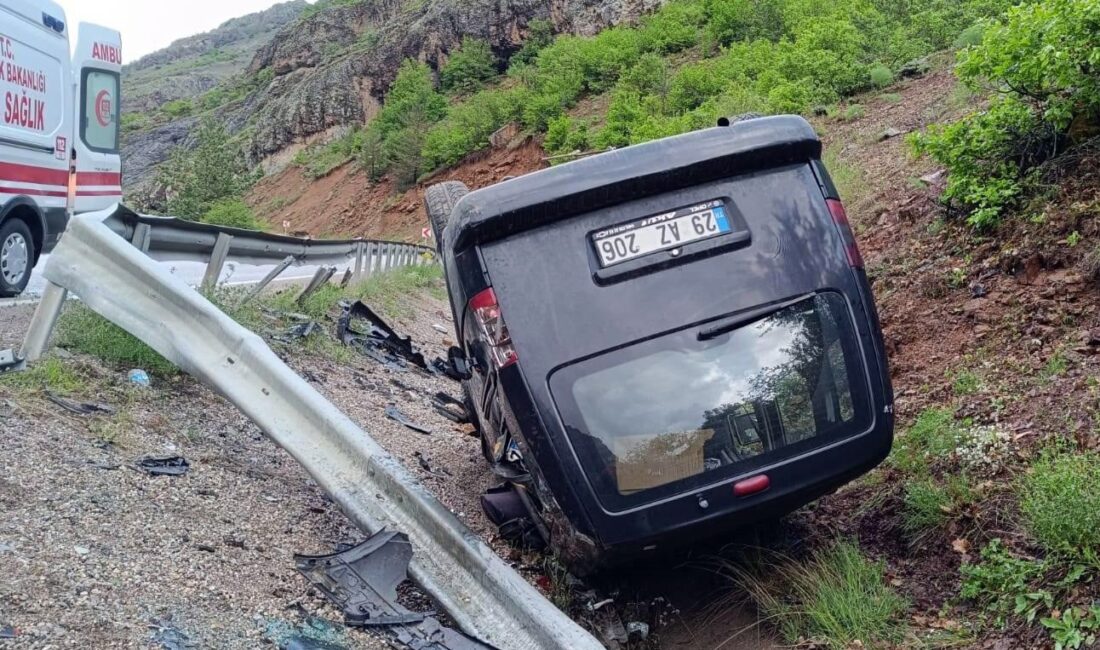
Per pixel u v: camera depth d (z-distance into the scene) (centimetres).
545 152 4109
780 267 484
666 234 480
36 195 1023
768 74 2191
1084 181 717
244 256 1071
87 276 603
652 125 2552
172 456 554
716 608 536
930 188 946
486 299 470
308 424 528
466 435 877
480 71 6328
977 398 605
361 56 7575
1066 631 412
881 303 798
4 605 357
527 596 435
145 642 359
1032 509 471
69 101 1107
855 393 485
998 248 741
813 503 597
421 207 4875
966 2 1986
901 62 1894
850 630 466
